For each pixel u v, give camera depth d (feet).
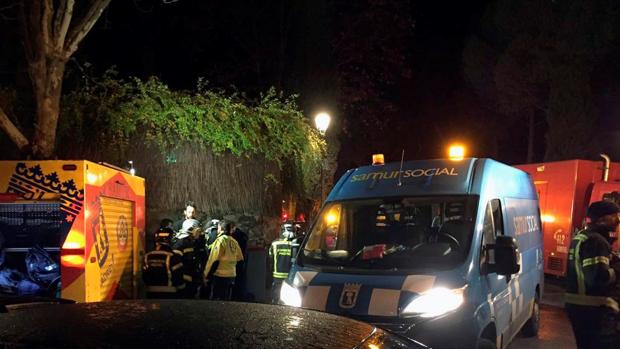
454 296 17.58
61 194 22.75
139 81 36.17
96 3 29.37
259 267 37.14
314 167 44.68
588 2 71.20
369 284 18.34
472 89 97.76
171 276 27.76
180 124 35.42
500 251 19.26
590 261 17.63
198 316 8.46
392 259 19.84
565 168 44.88
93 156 34.83
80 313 8.36
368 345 8.23
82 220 22.72
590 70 73.87
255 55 59.31
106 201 25.29
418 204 21.57
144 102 35.32
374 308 17.53
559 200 45.11
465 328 17.37
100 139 34.96
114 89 36.32
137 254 28.99
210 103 37.83
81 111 34.83
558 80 74.64
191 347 6.93
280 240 34.76
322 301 18.28
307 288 18.99
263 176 39.50
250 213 38.63
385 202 21.89
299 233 40.60
